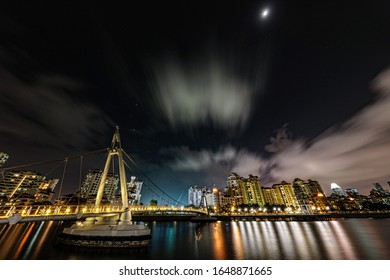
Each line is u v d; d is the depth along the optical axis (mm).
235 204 174750
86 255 29578
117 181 192125
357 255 33219
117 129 42719
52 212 27188
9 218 21000
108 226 35125
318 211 158125
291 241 46969
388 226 75000
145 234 35594
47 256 29188
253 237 54062
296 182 197750
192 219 110812
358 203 197875
